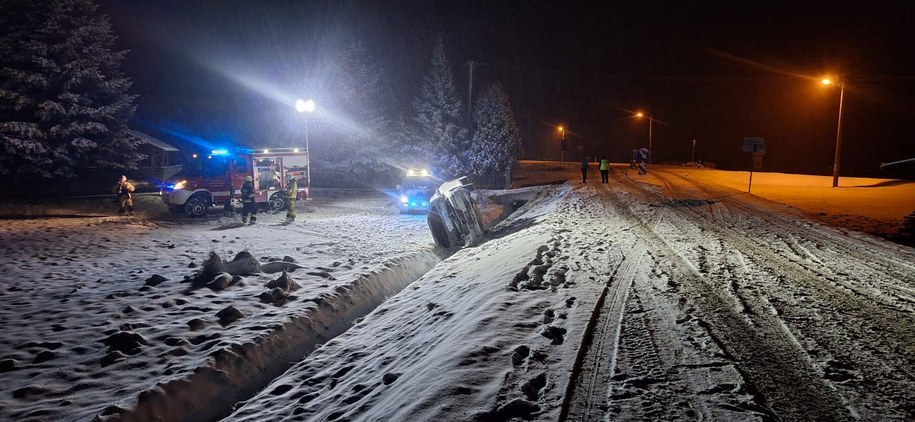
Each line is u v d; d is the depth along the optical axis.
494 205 29.94
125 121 33.38
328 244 17.27
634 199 25.22
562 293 7.99
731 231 15.08
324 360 7.21
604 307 7.26
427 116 42.84
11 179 30.12
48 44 30.58
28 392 6.50
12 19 29.92
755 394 4.62
